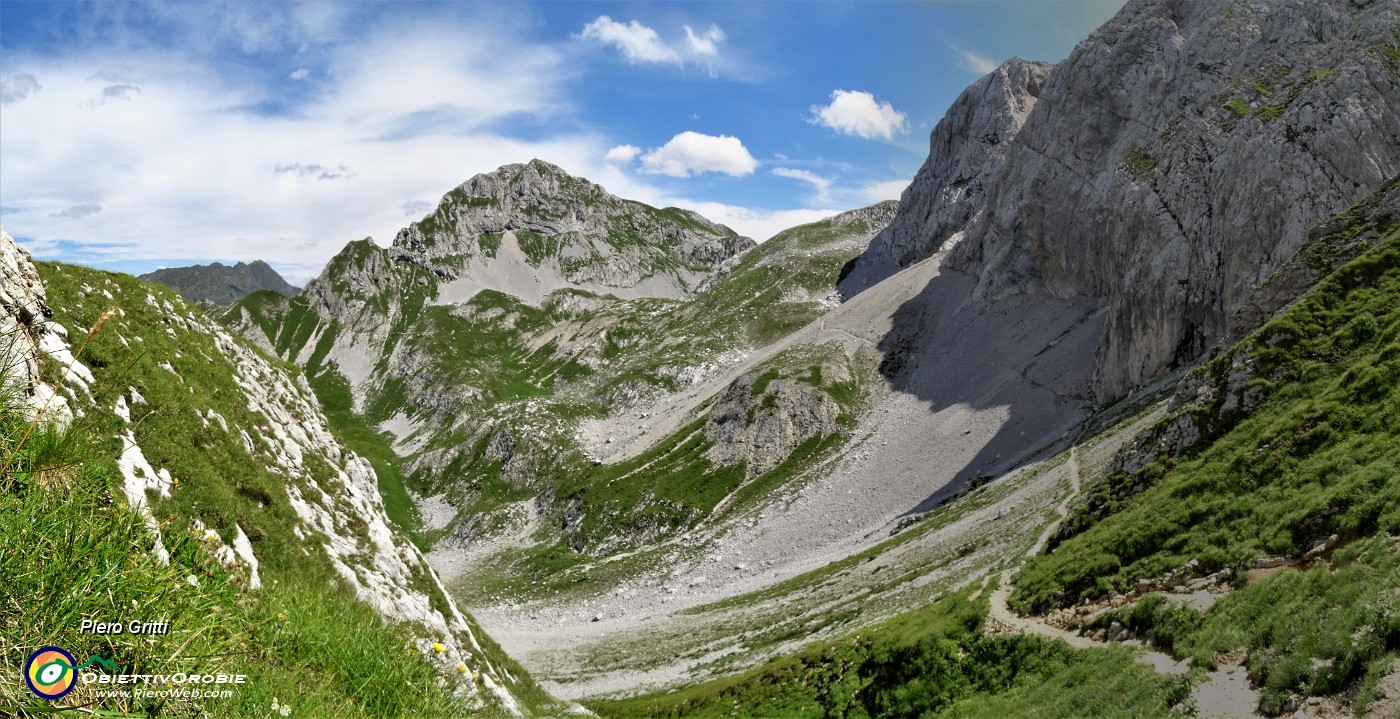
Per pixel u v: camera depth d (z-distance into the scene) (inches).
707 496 5935.0
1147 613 1182.3
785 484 5772.6
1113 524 1726.1
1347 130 3513.8
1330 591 851.4
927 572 2741.1
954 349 6771.7
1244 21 5487.2
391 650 573.0
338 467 1841.8
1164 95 5684.1
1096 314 5826.8
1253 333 1972.2
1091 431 3828.7
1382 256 1899.6
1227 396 1852.9
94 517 382.0
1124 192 5118.1
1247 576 1106.1
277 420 1582.2
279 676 441.7
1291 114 3811.5
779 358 7554.1
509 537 6781.5
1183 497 1556.3
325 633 538.3
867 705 1605.6
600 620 4429.1
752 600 3789.4
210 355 1508.4
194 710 356.2
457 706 590.2
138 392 932.0
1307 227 3494.1
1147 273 4478.3
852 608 2751.0
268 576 750.5
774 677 2050.9
